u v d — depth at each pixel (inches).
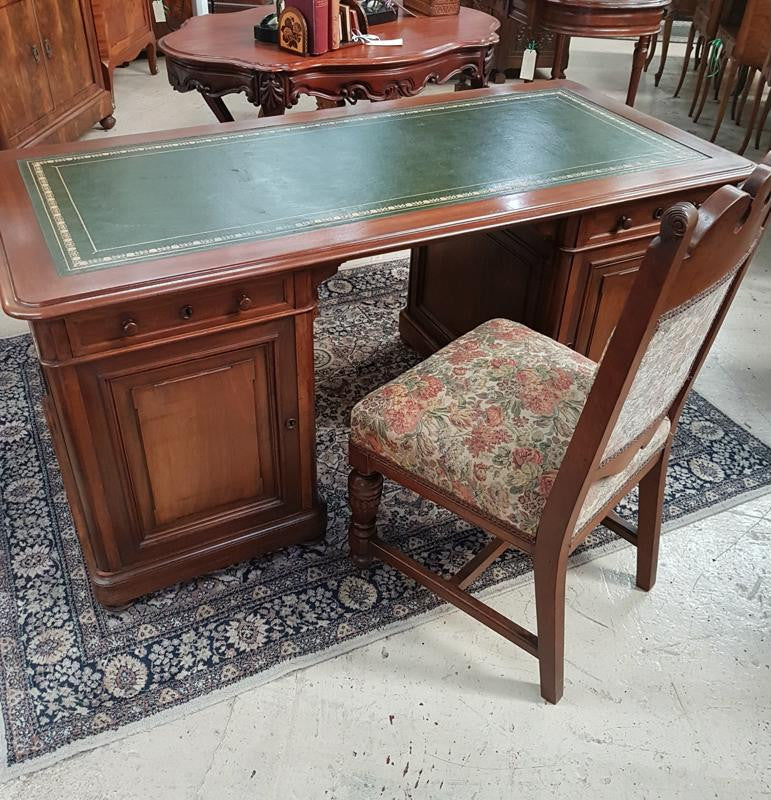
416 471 60.4
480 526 59.2
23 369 98.2
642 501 68.1
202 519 68.8
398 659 66.1
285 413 66.1
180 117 171.0
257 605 70.2
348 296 114.6
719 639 68.7
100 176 67.4
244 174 68.6
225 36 112.1
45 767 57.5
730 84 160.4
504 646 67.6
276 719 61.3
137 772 57.5
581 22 133.5
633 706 63.2
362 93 106.0
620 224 72.2
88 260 54.7
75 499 72.1
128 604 69.6
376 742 60.1
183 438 63.0
